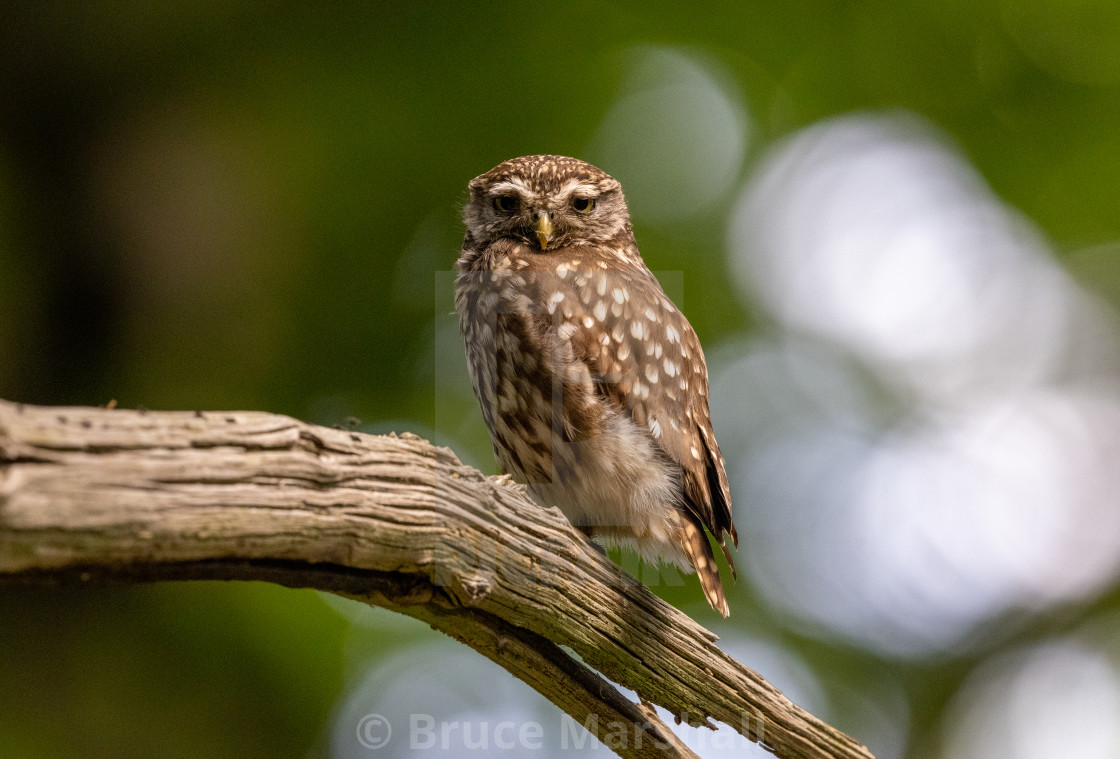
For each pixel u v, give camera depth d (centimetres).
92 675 1028
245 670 1023
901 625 1369
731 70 1362
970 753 1362
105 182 1254
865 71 1398
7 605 1043
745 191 1363
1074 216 1401
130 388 1214
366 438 461
